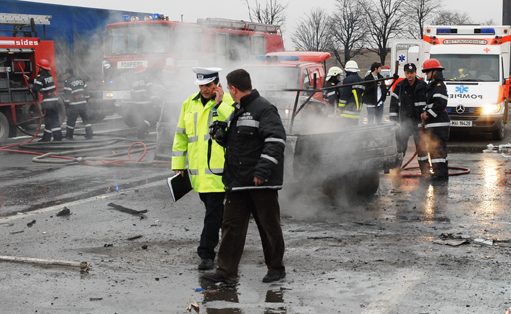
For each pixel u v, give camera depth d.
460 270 4.57
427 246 5.27
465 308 3.79
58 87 16.84
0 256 5.01
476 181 8.59
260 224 4.42
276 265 4.42
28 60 13.95
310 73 12.81
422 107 8.94
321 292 4.15
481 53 14.09
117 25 15.90
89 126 13.89
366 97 10.57
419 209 6.83
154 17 15.59
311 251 5.16
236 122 4.30
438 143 8.65
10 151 12.19
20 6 16.28
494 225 6.02
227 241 4.41
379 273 4.53
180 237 5.73
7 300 4.06
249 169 4.26
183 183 5.11
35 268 4.76
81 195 7.89
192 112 4.82
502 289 4.13
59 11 17.28
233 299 4.06
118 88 15.99
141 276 4.57
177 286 4.34
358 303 3.92
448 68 14.19
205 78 4.61
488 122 13.58
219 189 4.71
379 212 6.70
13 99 13.44
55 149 11.93
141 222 6.35
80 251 5.27
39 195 7.91
